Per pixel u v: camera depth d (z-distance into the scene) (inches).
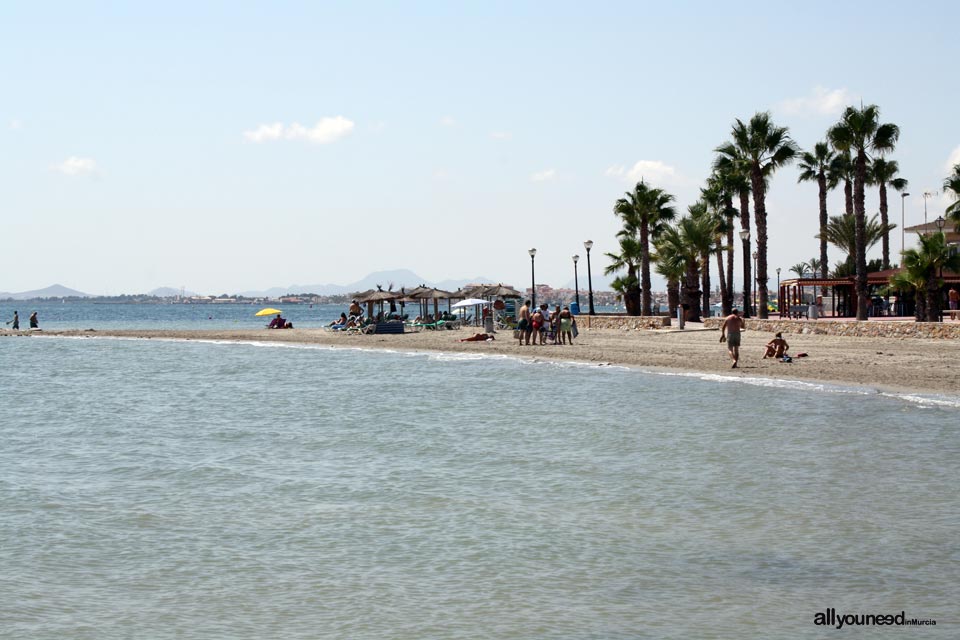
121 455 648.4
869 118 1867.6
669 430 706.8
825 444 628.1
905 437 649.0
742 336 1797.5
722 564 367.9
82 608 328.5
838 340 1584.6
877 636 293.4
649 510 455.5
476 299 2519.7
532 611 319.9
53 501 495.8
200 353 1957.4
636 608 321.4
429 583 350.3
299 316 7623.0
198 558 386.0
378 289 2534.5
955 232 2253.9
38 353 2036.2
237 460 618.8
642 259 2415.1
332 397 1018.7
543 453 622.2
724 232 2508.6
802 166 2883.9
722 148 2186.3
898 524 419.2
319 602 332.2
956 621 304.0
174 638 301.3
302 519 448.8
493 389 1056.2
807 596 330.3
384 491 510.0
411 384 1144.8
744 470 548.7
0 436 757.3
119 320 6624.0
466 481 533.6
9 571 370.0
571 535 412.8
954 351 1333.7
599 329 2218.3
